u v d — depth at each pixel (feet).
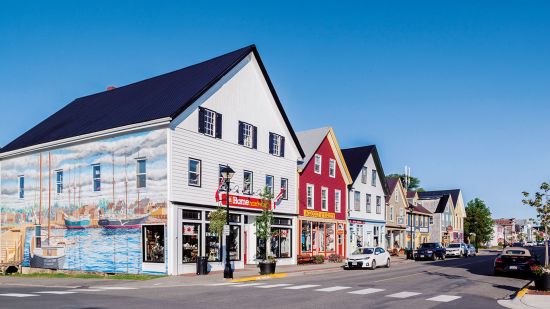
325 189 139.44
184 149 88.84
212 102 96.73
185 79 102.68
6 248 111.24
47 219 103.40
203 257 86.43
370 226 166.50
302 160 129.39
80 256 96.17
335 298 54.44
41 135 111.24
